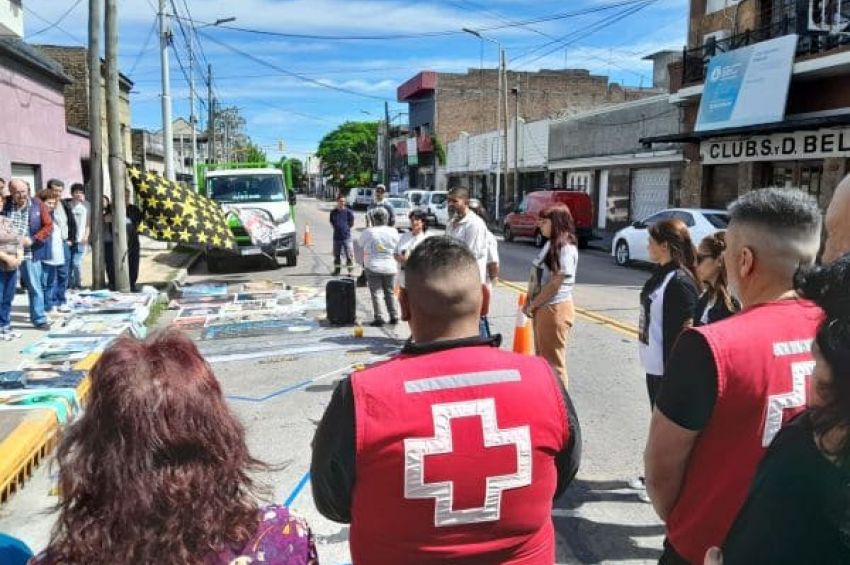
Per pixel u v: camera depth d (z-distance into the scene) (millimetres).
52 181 9680
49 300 9875
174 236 12008
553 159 33750
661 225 3764
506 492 1776
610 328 9609
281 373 7434
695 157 21891
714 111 19672
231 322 10195
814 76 17359
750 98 18328
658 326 3777
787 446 1362
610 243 24938
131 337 1479
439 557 1773
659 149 25094
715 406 1868
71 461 1324
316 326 9812
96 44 11672
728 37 20531
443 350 1879
